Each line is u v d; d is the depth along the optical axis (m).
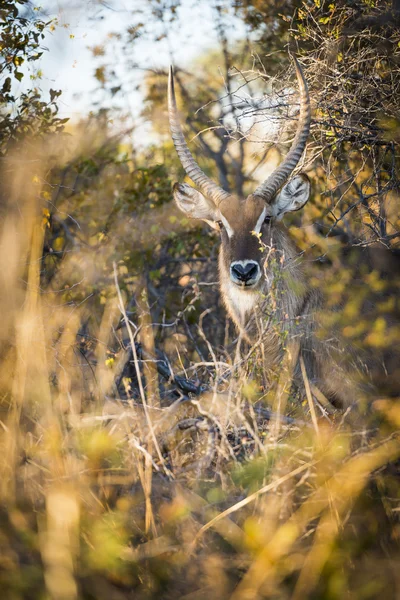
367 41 11.66
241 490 6.76
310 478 6.62
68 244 12.67
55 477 6.30
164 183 14.17
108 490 6.68
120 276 12.72
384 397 9.09
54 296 10.45
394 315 10.27
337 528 5.85
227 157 17.44
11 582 5.34
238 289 10.55
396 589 5.45
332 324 9.91
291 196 10.91
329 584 5.38
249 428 6.61
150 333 9.92
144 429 7.16
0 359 8.11
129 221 13.45
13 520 5.99
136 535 6.41
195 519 6.30
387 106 11.01
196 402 6.93
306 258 10.85
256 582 5.39
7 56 10.73
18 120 10.92
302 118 10.66
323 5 11.73
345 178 12.39
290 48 13.14
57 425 6.77
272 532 5.97
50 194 11.68
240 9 14.08
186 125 16.88
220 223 10.88
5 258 8.51
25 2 10.73
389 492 6.51
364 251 10.80
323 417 8.34
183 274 14.22
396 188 11.66
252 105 11.85
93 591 5.50
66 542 5.59
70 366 8.74
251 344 9.83
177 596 5.61
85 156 14.18
